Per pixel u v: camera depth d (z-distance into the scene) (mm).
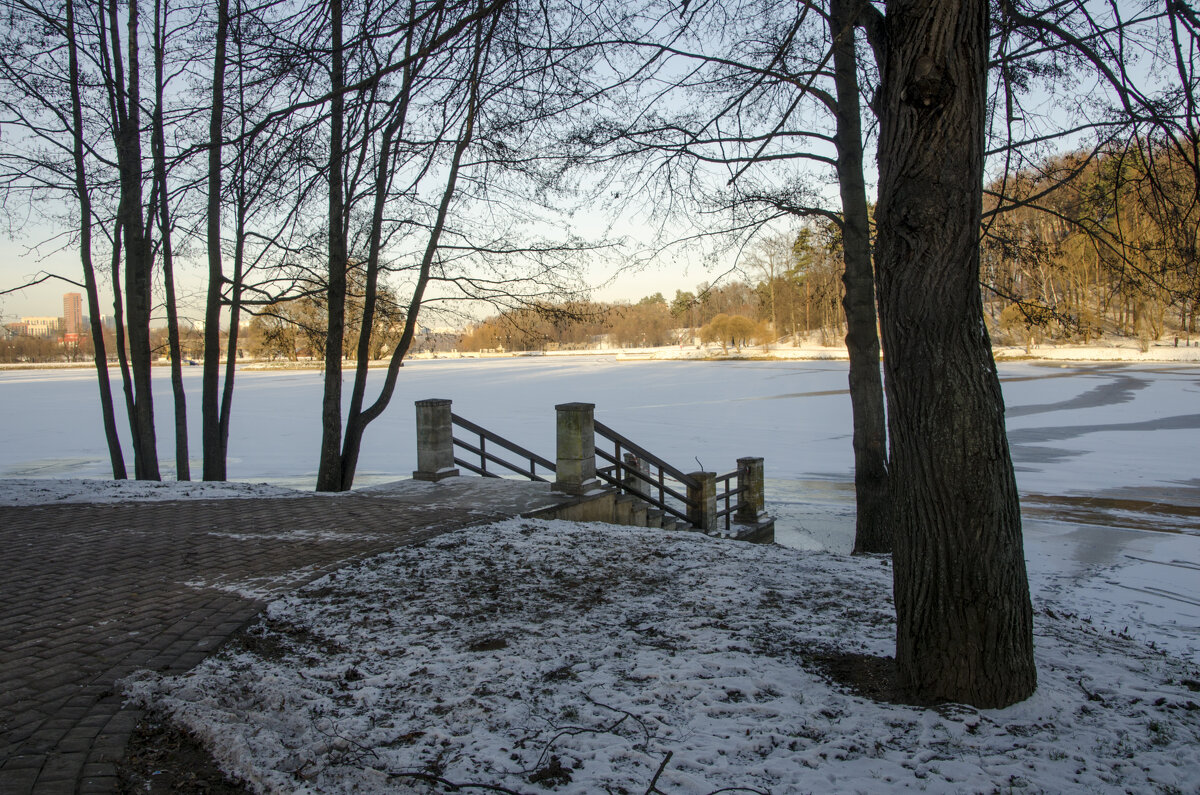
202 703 3342
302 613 4980
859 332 10094
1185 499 14633
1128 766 2922
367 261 12125
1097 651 4754
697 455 21203
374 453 22547
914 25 3326
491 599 5359
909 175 3438
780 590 5738
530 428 27312
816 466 19594
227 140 3830
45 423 33031
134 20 13344
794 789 2680
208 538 7254
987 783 2756
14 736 3068
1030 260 9672
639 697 3549
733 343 92375
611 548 7012
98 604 5109
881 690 3760
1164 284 6113
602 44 4734
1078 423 24953
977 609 3492
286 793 2520
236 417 33812
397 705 3447
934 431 3496
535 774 2750
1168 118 4598
